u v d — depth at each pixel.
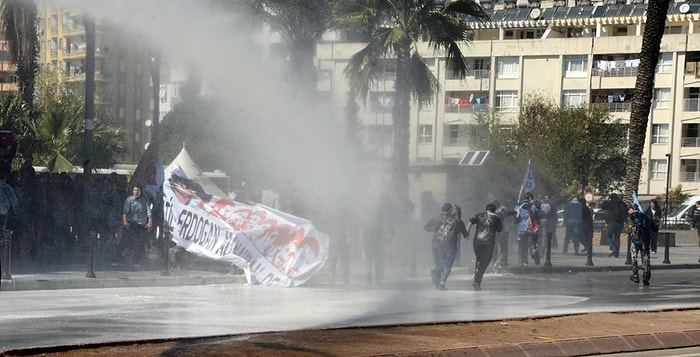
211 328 15.15
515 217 33.66
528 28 98.00
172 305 18.77
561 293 23.94
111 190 28.58
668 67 90.31
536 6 101.75
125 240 27.22
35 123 40.81
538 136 72.44
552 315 17.41
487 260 24.44
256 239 24.73
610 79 90.06
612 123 76.50
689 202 71.38
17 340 13.49
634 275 27.97
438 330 15.02
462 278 29.00
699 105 89.25
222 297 20.86
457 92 92.31
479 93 92.62
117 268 26.09
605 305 20.66
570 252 42.56
